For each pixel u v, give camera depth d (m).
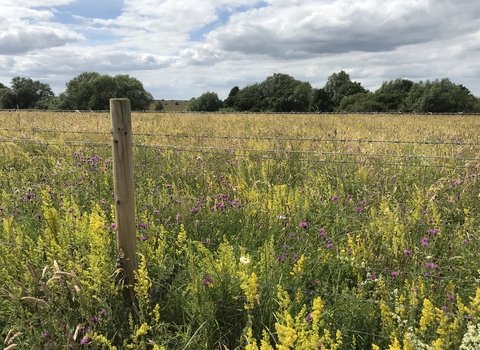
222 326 2.87
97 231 3.17
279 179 6.08
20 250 3.39
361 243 3.47
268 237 4.00
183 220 4.25
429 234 3.68
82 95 70.62
